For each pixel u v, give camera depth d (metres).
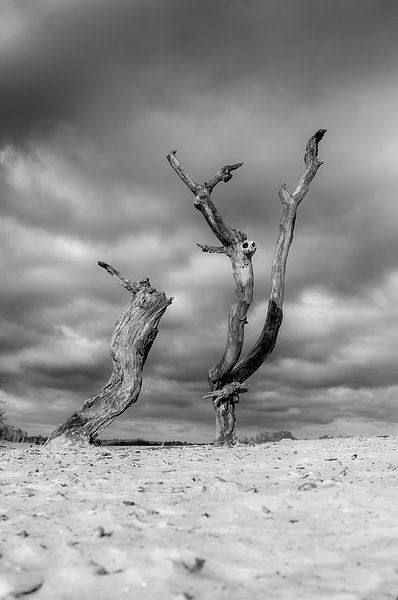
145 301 16.08
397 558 3.64
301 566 3.52
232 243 16.16
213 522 4.80
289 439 16.47
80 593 3.07
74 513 5.22
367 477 7.45
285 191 16.92
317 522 4.76
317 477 7.58
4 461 11.35
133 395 16.03
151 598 2.97
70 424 15.74
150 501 5.79
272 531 4.45
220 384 16.08
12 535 4.31
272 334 16.02
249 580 3.26
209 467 9.59
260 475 8.15
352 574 3.34
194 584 3.19
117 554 3.74
